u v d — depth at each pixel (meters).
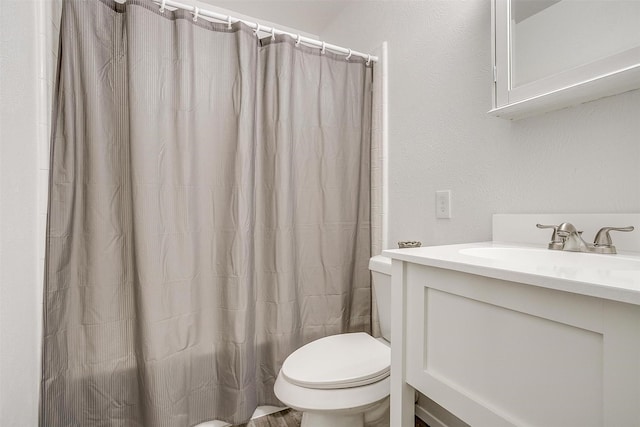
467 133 1.22
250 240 1.40
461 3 1.24
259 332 1.51
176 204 1.30
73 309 1.19
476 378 0.61
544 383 0.50
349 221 1.68
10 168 0.85
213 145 1.38
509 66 0.99
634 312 0.40
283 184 1.48
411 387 0.78
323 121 1.62
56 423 1.13
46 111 1.10
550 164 0.96
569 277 0.46
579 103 0.89
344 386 1.01
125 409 1.25
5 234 0.82
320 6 2.04
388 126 1.64
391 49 1.63
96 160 1.20
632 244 0.78
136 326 1.25
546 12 0.91
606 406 0.43
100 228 1.22
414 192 1.48
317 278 1.62
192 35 1.33
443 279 0.67
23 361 0.95
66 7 1.16
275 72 1.50
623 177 0.81
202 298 1.37
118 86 1.25
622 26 0.76
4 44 0.82
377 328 1.66
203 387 1.36
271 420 1.44
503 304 0.56
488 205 1.15
